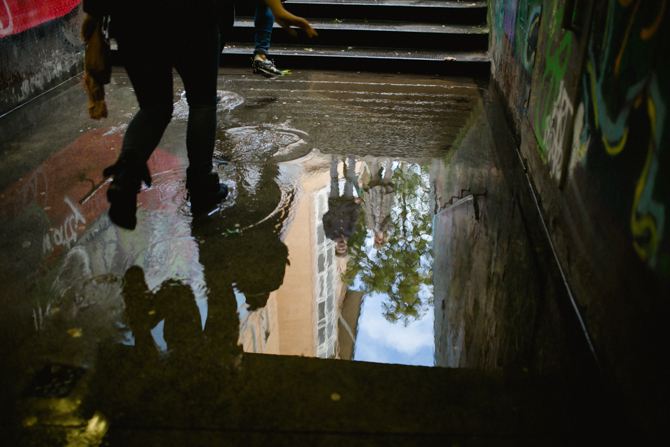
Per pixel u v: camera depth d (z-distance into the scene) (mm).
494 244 2830
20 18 4902
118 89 5395
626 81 1876
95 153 3822
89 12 2299
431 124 4598
